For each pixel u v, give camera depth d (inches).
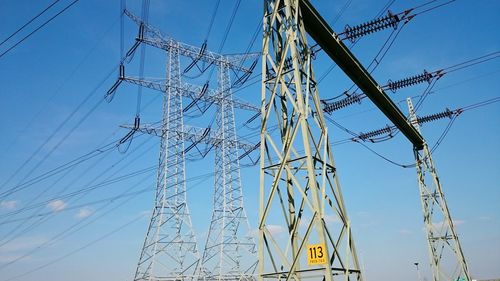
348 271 457.1
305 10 595.2
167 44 1820.9
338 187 508.1
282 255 454.6
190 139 1829.5
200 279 1644.9
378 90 886.4
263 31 581.9
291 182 512.1
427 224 1159.0
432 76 977.5
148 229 1647.4
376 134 1168.2
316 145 496.7
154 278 1529.3
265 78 551.8
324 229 433.7
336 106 1057.5
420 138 1232.8
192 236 1692.9
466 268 1081.4
